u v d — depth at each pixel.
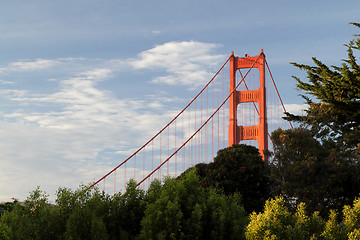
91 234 16.98
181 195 17.86
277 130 35.41
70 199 19.27
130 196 19.20
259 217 15.70
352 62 37.84
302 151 34.12
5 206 24.27
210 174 35.62
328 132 37.00
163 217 16.77
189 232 16.77
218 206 18.38
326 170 32.12
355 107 38.47
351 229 16.20
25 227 17.62
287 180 33.12
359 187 32.06
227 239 17.69
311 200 30.92
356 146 37.16
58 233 17.77
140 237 16.92
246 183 34.53
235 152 37.09
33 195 19.00
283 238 15.27
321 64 40.09
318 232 16.14
